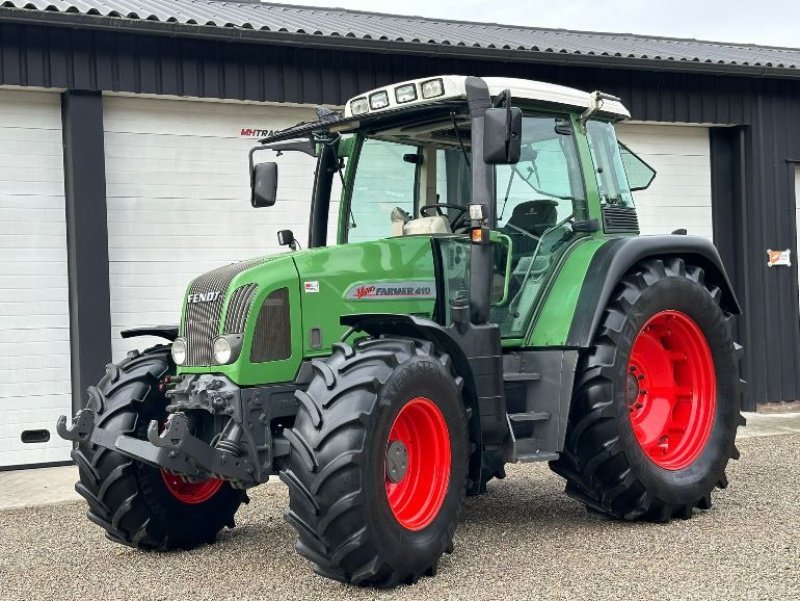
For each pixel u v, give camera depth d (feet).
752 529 17.88
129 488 17.43
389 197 19.21
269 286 16.47
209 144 29.96
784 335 36.68
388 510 14.97
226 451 15.66
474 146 17.24
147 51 28.32
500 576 15.49
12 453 27.91
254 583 15.79
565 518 19.45
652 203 36.27
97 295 28.02
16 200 27.96
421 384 15.61
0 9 25.98
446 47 30.76
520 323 18.63
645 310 18.76
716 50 40.63
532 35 38.70
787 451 26.25
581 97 19.56
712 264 20.80
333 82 30.40
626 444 18.16
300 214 31.27
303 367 16.75
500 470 18.39
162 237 29.53
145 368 18.02
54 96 28.25
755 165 36.42
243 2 36.94
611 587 14.66
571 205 19.53
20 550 18.74
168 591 15.53
